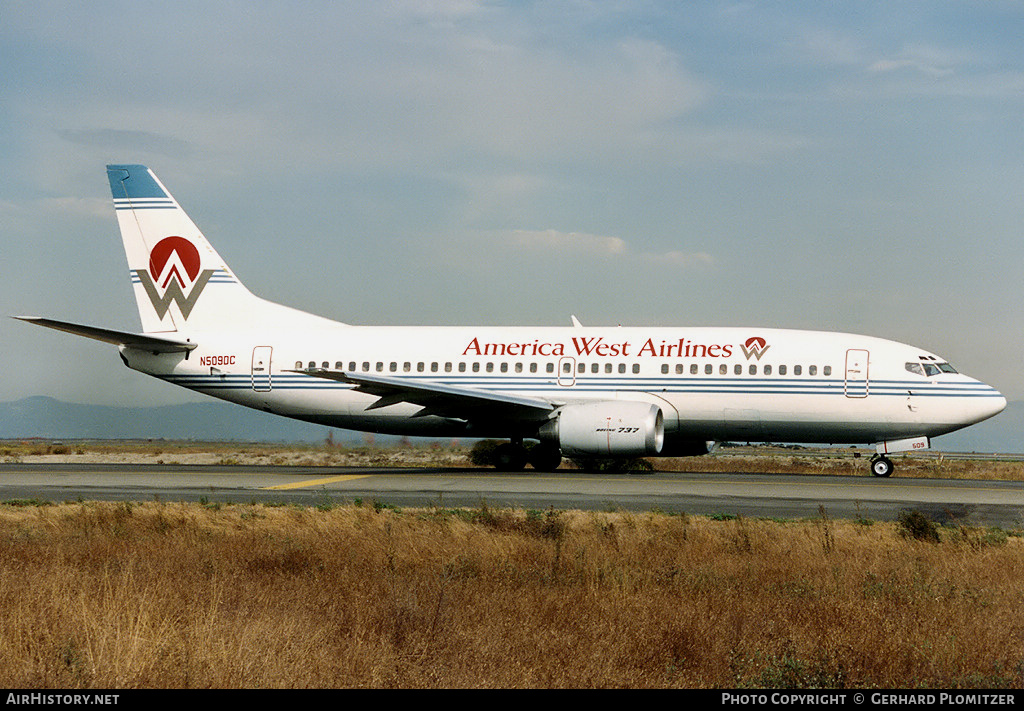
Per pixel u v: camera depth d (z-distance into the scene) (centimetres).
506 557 6044
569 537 7025
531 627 4266
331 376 12762
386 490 10688
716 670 3875
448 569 5444
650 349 13825
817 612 4647
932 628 4350
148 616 4069
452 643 3988
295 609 4509
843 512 9069
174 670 3581
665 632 4234
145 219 15412
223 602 4625
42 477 12469
